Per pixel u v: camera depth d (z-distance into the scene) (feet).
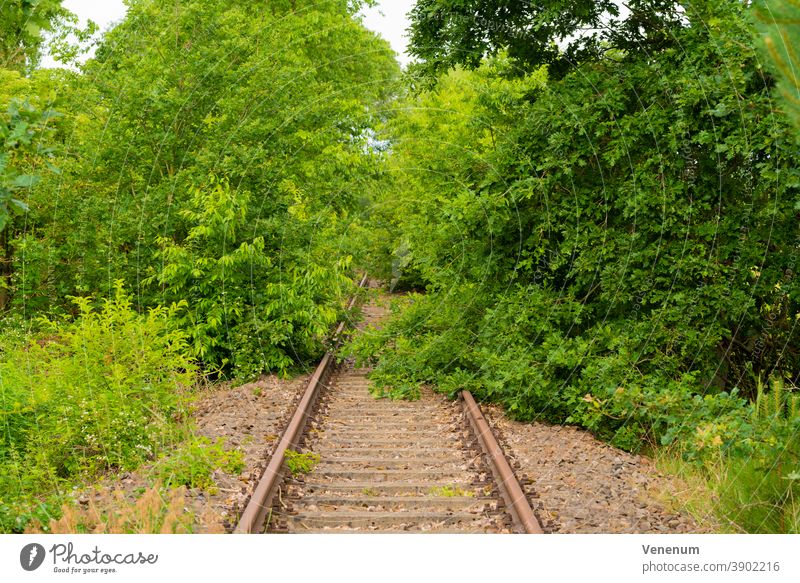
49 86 44.86
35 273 43.50
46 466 20.47
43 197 44.32
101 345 25.18
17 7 18.51
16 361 28.78
